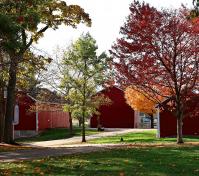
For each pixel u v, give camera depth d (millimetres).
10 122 32531
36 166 15711
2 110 36688
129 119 69500
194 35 26234
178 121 29250
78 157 18781
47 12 31125
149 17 25906
